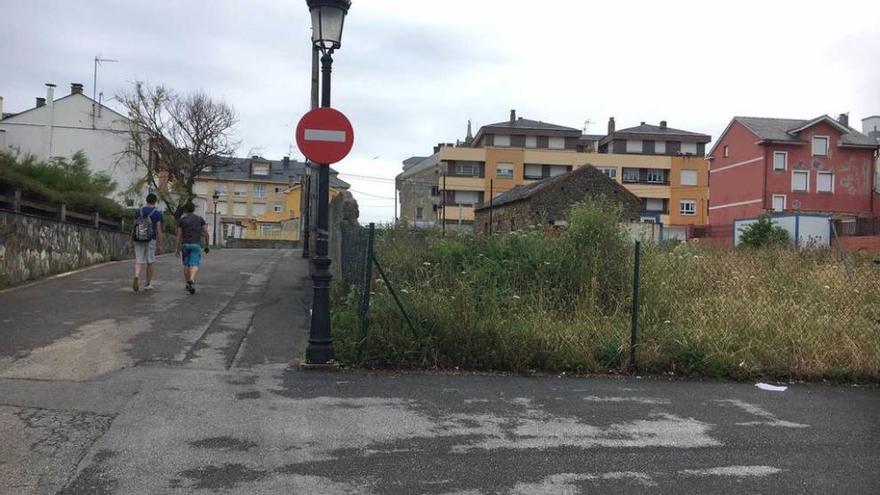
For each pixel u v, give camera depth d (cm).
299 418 562
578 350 777
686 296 989
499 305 868
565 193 4319
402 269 1022
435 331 770
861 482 463
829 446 537
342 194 1248
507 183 7344
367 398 631
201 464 457
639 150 7869
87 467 443
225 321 952
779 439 551
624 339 790
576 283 975
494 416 591
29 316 917
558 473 465
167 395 607
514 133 7831
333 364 731
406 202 7569
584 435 548
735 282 1052
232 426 534
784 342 813
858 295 998
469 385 695
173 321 931
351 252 1034
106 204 1870
